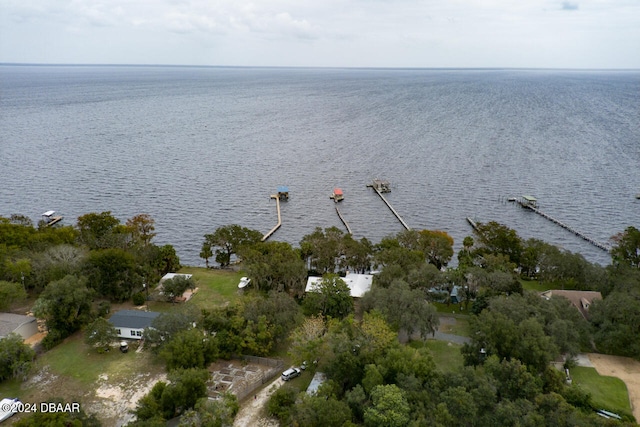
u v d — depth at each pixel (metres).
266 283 94.31
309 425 53.84
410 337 78.75
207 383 65.56
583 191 181.50
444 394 55.72
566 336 70.19
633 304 74.12
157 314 79.56
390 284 85.81
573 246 136.88
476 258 108.50
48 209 153.00
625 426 50.75
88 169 197.75
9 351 64.38
